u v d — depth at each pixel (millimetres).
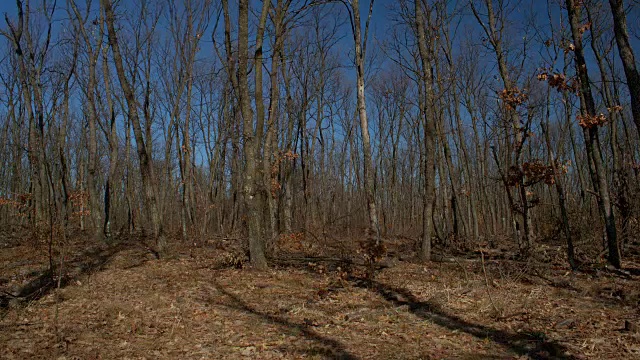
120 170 33656
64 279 9539
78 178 30016
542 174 11508
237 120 19438
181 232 20453
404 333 6512
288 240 15266
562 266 11312
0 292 8453
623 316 7094
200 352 5727
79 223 22969
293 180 24359
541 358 5512
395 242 20781
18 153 25000
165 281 9734
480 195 24719
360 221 27703
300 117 24344
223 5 12852
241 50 11086
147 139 20375
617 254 10844
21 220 22734
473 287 8969
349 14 11625
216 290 8961
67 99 19766
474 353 5719
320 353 5703
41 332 6270
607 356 5496
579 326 6637
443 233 17359
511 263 11367
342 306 7957
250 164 11336
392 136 30422
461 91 23297
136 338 6180
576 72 11016
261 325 6828
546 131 10617
